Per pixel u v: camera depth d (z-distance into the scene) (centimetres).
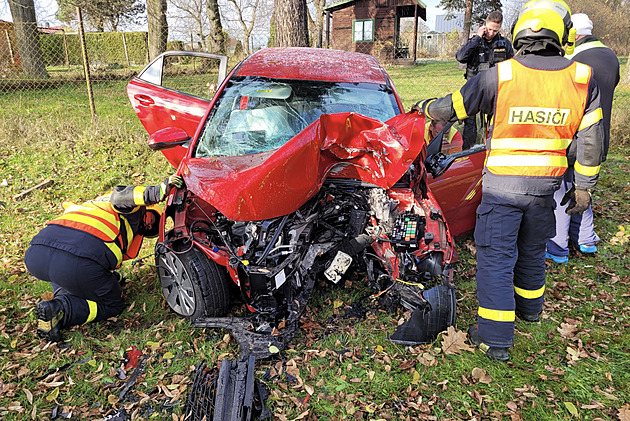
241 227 320
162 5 1877
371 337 316
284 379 277
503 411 260
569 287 387
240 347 285
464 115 279
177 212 310
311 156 286
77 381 274
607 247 454
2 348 302
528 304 325
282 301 309
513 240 285
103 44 2388
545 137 267
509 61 265
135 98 486
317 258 315
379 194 313
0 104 1053
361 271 353
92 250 299
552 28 258
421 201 322
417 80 1555
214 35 2311
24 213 512
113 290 325
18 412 250
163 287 336
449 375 284
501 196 277
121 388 270
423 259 312
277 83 400
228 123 365
